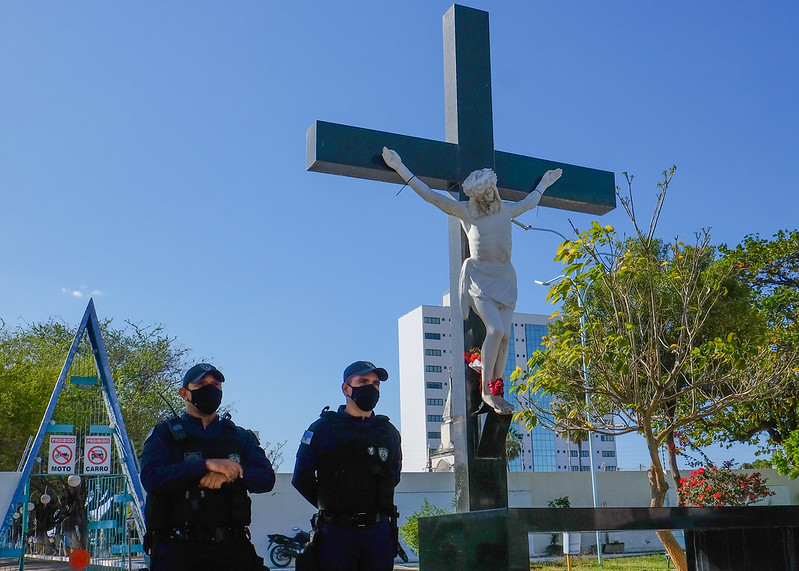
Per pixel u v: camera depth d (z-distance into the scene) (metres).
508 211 6.69
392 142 6.87
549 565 13.25
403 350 124.06
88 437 13.04
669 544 10.56
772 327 22.80
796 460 22.69
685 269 12.11
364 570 5.08
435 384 118.38
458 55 7.32
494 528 4.85
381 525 5.14
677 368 11.30
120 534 13.57
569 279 10.68
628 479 38.38
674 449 17.38
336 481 5.11
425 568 5.62
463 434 6.57
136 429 31.52
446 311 121.44
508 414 6.20
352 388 5.22
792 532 5.85
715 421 21.94
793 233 24.39
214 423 4.93
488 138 7.26
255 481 4.78
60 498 21.08
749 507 5.50
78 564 12.69
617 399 11.59
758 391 12.02
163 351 34.78
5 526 11.94
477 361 6.48
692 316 15.38
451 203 6.62
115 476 13.16
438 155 7.03
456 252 6.96
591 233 10.64
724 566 6.25
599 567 13.08
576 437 27.03
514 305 6.54
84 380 13.22
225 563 4.63
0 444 27.06
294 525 30.69
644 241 11.90
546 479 37.12
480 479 6.47
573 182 7.61
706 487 11.75
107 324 34.62
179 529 4.61
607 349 11.59
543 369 11.70
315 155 6.62
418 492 34.00
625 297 11.32
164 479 4.54
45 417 12.51
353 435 5.18
